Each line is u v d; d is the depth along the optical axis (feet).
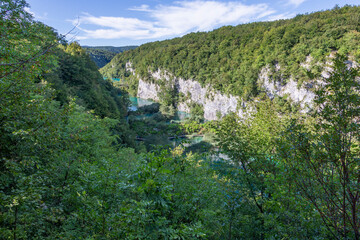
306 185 18.37
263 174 36.96
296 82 363.35
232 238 35.06
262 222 35.63
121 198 19.80
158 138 250.78
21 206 15.25
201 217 20.97
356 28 348.18
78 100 140.26
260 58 432.25
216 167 38.96
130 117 338.95
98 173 19.12
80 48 334.85
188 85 636.89
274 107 46.62
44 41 24.09
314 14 473.26
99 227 15.74
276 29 465.88
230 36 609.01
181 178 23.22
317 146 15.93
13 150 22.49
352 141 15.76
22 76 21.48
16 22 21.93
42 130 21.99
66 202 21.97
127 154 59.57
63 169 26.50
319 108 17.02
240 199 36.76
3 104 20.62
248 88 433.07
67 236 16.71
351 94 15.01
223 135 41.96
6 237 14.19
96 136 59.26
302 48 371.76
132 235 14.12
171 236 13.56
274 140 20.27
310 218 20.97
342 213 16.53
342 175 15.62
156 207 17.13
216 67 550.77
